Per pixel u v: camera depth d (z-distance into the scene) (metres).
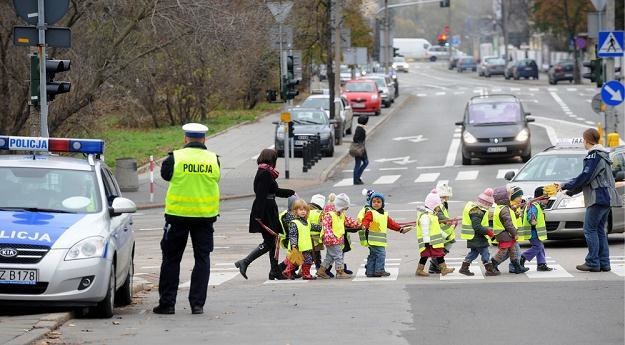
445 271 41.25
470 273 40.84
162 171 31.00
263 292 36.97
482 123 101.56
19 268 28.83
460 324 28.16
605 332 26.47
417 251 51.16
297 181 91.25
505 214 40.22
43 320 28.33
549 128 134.12
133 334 27.31
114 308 33.44
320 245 42.25
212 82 143.12
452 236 41.84
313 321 29.25
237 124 146.12
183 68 135.25
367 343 25.56
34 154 33.50
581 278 38.41
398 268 44.53
